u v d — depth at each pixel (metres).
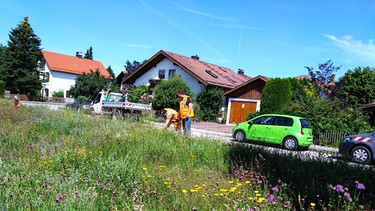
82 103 23.48
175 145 6.57
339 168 5.32
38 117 10.61
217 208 3.24
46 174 3.88
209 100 26.89
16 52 45.78
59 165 4.56
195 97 27.59
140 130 8.05
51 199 3.07
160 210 3.17
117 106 18.38
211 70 32.53
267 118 14.18
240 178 4.43
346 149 11.25
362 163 6.44
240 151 6.33
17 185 3.37
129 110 17.88
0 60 48.16
